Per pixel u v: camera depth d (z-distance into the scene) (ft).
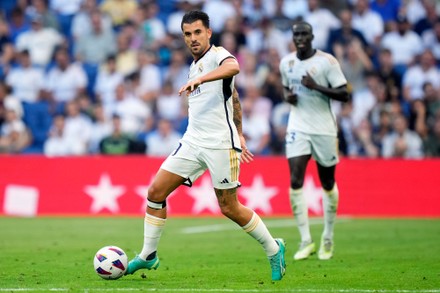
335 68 106.83
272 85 222.48
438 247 120.26
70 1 246.88
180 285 76.74
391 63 232.73
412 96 232.32
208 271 90.07
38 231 146.20
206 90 76.79
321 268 93.81
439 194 185.26
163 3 247.29
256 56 232.12
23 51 233.96
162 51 238.48
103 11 245.65
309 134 106.93
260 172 185.16
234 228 155.02
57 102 230.48
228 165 77.05
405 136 214.48
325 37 237.66
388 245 123.65
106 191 185.47
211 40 240.53
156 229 80.23
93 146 219.20
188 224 164.04
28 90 231.91
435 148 216.54
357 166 187.52
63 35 244.63
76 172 186.60
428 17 246.27
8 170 187.01
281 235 140.77
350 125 215.31
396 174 186.70
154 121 221.05
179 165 78.07
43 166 186.91
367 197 186.50
